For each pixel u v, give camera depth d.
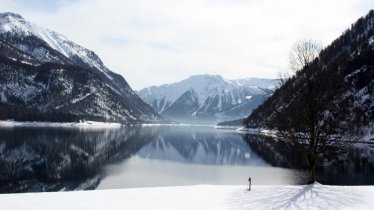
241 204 22.31
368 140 87.62
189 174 52.88
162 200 22.94
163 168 60.06
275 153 85.88
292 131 31.34
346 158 63.94
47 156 74.81
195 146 108.75
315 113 30.38
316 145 30.41
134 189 26.50
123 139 133.00
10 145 90.81
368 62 120.31
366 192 25.78
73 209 20.50
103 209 20.59
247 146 108.12
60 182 48.00
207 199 23.47
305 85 31.34
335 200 23.31
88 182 47.53
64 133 148.00
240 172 53.94
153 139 140.00
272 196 24.53
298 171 54.00
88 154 81.06
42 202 21.91
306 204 22.31
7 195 23.88
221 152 89.19
